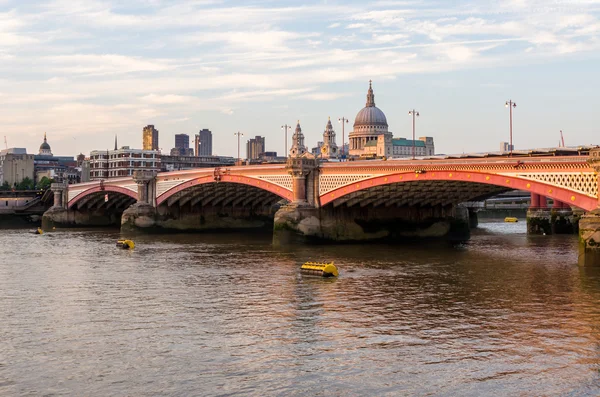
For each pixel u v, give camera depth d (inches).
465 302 2485.2
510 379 1642.5
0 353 1895.9
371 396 1550.2
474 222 6697.8
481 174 3597.4
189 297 2650.1
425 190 4345.5
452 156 4571.9
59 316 2342.5
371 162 4190.5
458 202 4845.0
